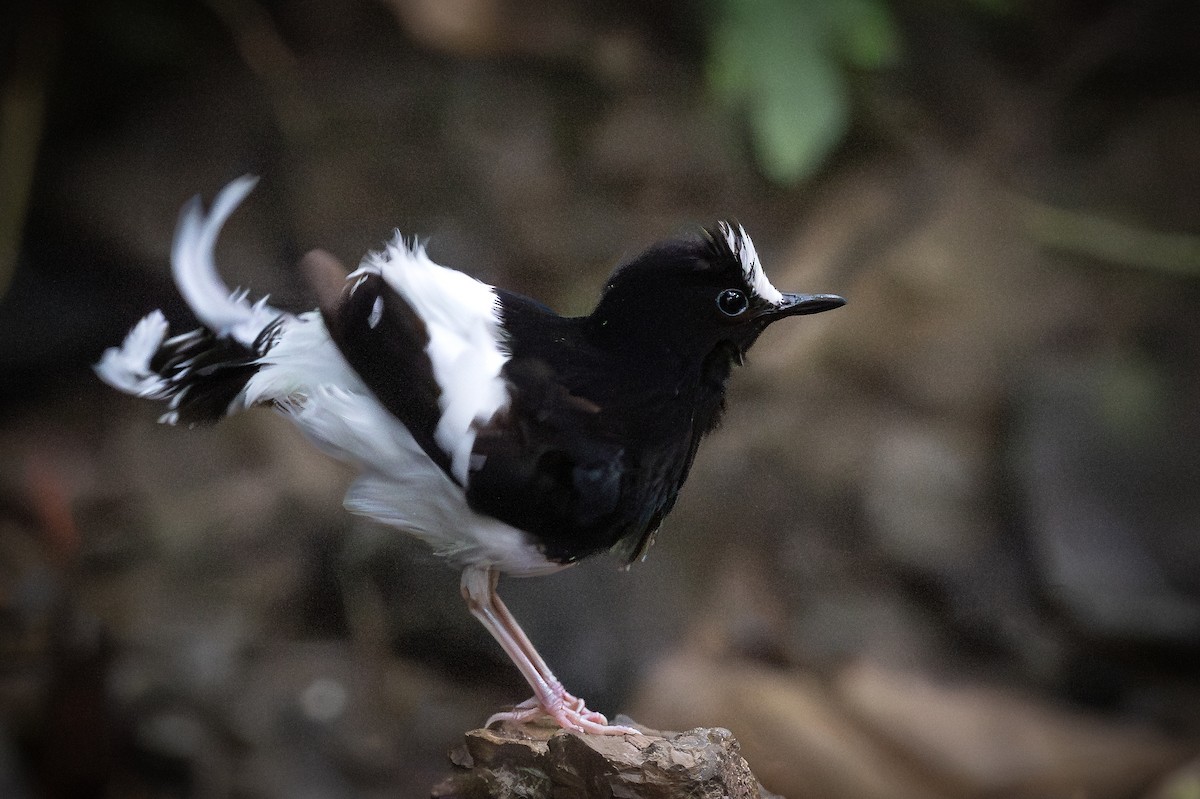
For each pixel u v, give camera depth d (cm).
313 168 311
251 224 307
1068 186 333
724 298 255
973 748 276
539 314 255
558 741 253
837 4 292
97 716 273
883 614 282
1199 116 350
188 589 281
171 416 256
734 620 280
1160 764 276
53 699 273
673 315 255
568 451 254
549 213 308
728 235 255
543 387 254
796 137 286
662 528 282
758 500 284
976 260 318
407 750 277
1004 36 348
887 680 278
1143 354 311
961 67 337
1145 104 354
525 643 257
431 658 279
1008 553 285
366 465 255
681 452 256
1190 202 333
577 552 255
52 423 300
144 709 276
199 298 257
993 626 282
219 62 324
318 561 282
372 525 282
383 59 323
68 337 304
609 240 306
